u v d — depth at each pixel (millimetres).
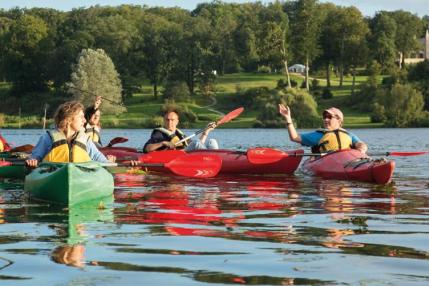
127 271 5277
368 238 6668
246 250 6078
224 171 14516
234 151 14781
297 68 145875
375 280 5020
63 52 119938
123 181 12750
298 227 7348
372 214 8391
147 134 59688
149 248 6152
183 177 13586
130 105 110562
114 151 15586
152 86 127500
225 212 8539
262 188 11609
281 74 139250
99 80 99562
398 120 85875
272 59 124438
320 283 4938
